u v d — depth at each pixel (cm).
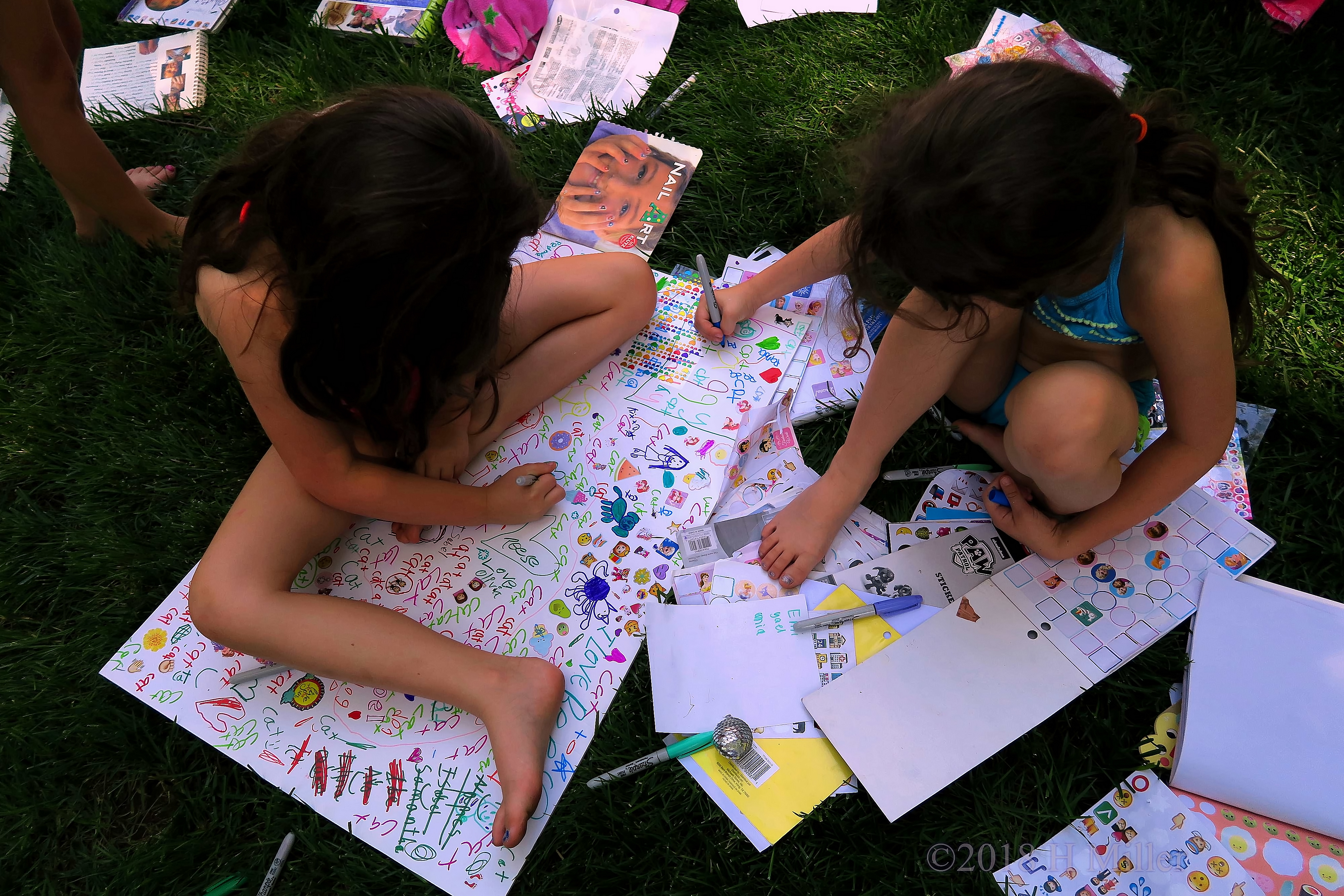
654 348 169
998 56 192
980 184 87
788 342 168
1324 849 121
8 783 137
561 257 167
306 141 100
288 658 132
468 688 131
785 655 139
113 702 143
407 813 132
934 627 138
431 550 152
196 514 157
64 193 177
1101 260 104
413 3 217
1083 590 140
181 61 214
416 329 106
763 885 125
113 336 177
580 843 129
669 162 189
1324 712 128
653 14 207
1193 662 132
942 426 157
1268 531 147
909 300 124
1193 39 194
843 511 146
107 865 132
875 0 205
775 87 196
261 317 117
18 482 164
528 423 163
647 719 137
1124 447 125
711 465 157
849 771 131
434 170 99
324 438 131
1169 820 124
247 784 137
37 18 143
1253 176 159
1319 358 159
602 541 151
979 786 130
